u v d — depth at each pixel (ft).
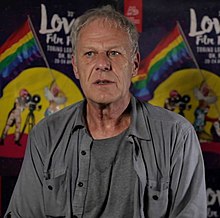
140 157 3.58
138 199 3.51
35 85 5.14
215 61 5.21
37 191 3.76
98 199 3.59
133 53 3.59
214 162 5.28
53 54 5.15
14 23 5.08
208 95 5.24
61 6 5.12
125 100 3.67
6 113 5.11
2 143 5.13
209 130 5.27
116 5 5.15
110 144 3.64
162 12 5.17
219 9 5.16
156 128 3.68
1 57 5.06
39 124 3.89
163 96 5.24
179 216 3.51
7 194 5.18
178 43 5.18
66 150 3.69
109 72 3.41
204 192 3.64
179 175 3.60
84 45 3.47
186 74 5.22
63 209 3.67
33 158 3.79
